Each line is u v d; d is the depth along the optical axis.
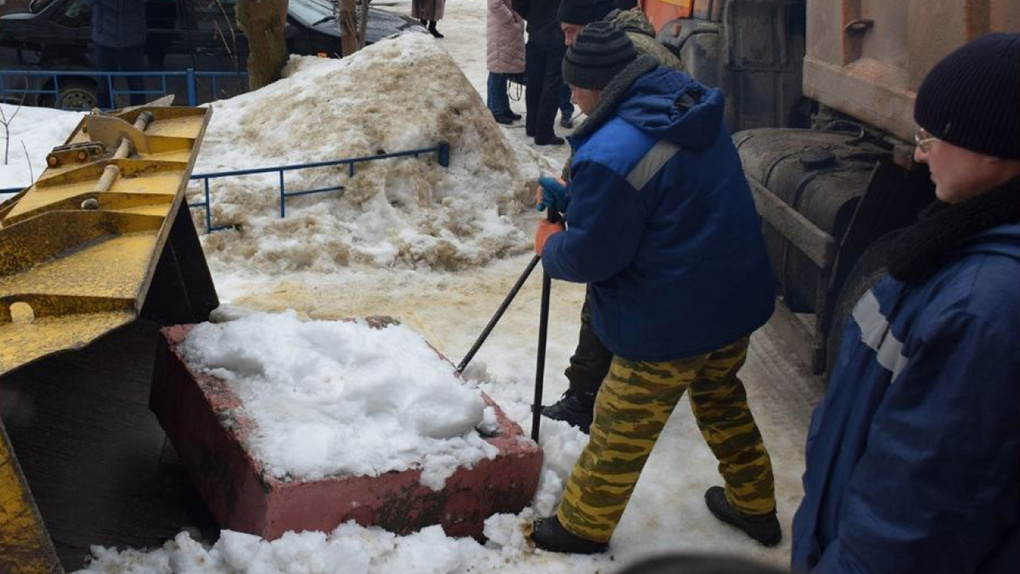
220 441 3.02
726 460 3.27
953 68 1.77
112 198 3.08
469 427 3.20
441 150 6.23
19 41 9.09
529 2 8.45
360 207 5.94
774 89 5.38
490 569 3.06
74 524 2.96
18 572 2.41
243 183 5.84
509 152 6.57
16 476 2.33
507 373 4.54
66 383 3.42
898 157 3.40
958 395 1.67
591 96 2.93
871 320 1.93
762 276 2.92
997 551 1.73
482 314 5.19
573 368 3.91
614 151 2.71
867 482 1.81
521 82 9.54
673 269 2.78
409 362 3.33
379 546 2.91
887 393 1.80
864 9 3.67
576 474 3.11
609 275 2.81
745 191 2.90
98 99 8.98
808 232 3.84
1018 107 1.70
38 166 6.97
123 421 3.48
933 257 1.79
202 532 3.18
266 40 8.25
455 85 6.51
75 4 9.09
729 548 3.35
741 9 5.36
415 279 5.56
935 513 1.70
